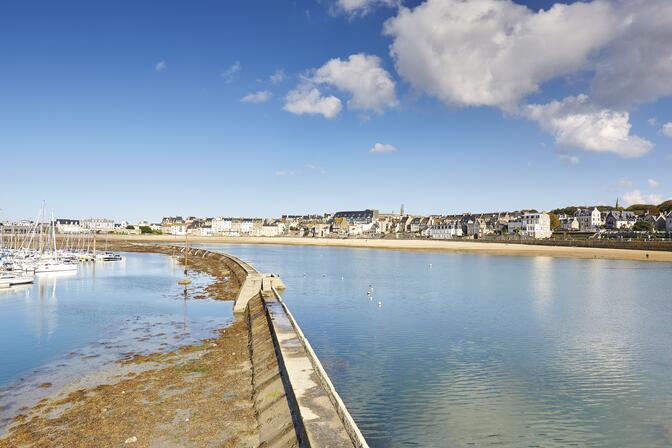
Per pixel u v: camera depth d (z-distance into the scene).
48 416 15.34
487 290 43.25
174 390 17.56
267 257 92.62
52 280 53.94
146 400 16.56
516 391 17.62
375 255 98.12
